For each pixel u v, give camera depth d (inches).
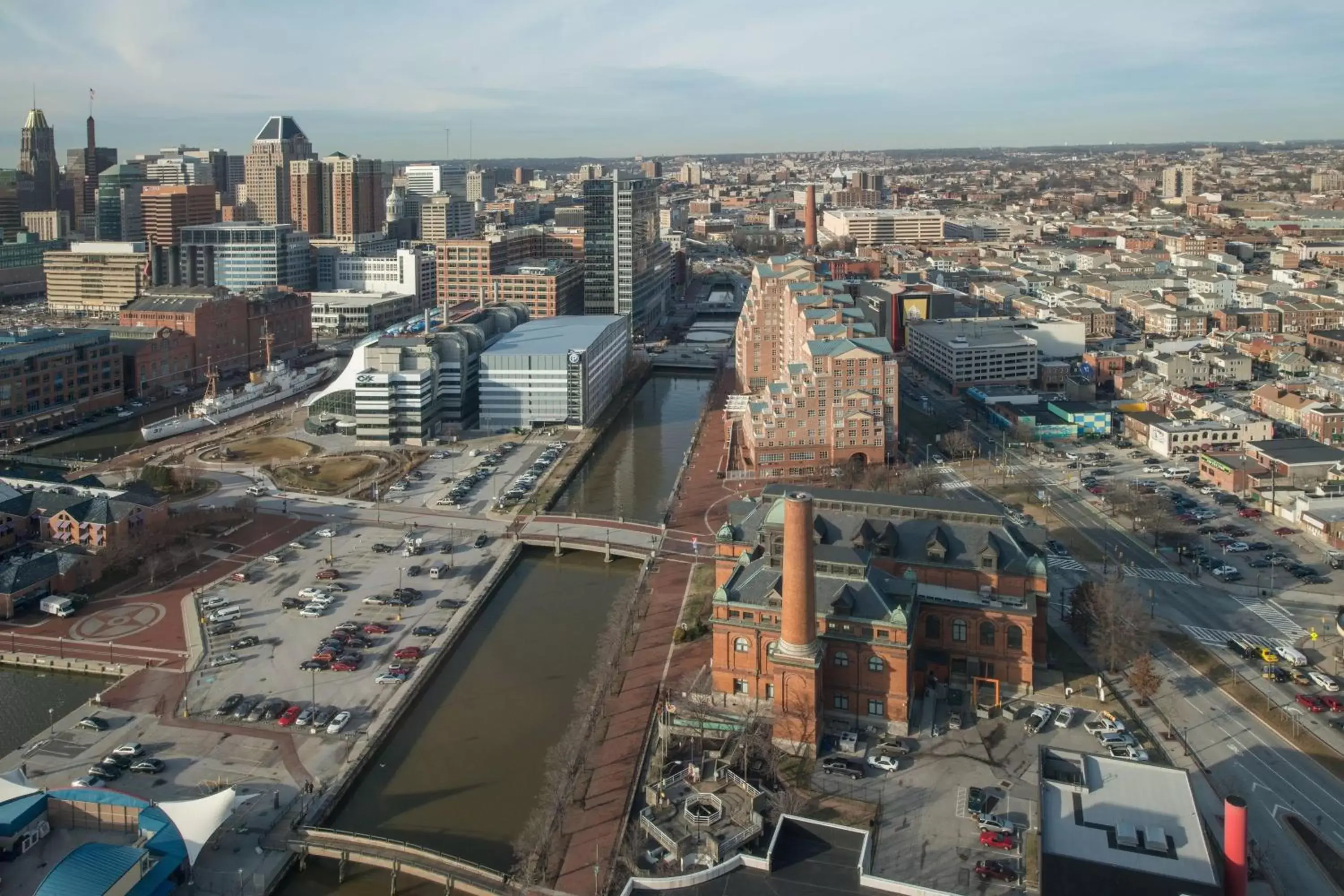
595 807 7514.8
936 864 6796.3
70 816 7190.0
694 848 6924.2
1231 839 5792.3
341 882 6973.4
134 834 7096.5
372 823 7485.2
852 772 7805.1
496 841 7298.2
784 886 5693.9
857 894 5625.0
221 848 7071.9
